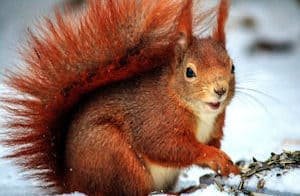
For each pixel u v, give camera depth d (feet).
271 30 86.63
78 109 28.63
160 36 28.84
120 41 28.53
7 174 32.37
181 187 30.37
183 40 27.81
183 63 27.43
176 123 27.35
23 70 29.14
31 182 30.99
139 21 28.73
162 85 27.76
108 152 27.40
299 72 72.28
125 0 28.81
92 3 28.91
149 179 28.07
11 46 77.10
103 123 27.71
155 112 27.61
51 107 28.68
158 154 27.63
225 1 28.63
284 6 93.04
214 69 26.73
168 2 28.86
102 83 28.43
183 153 27.40
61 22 28.84
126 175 27.53
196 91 26.81
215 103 26.84
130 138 27.91
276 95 59.62
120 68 28.43
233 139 42.65
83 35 28.60
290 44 84.99
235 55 79.97
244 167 28.02
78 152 27.68
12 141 29.14
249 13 89.66
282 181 26.89
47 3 88.74
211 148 27.27
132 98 28.04
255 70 72.54
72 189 28.17
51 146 29.17
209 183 27.84
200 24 30.01
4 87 32.94
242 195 25.98
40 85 28.63
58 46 28.53
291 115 51.44
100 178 27.48
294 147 39.47
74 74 28.35
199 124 27.81
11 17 88.58
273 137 43.42
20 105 29.27
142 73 28.76
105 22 28.66
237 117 50.62
